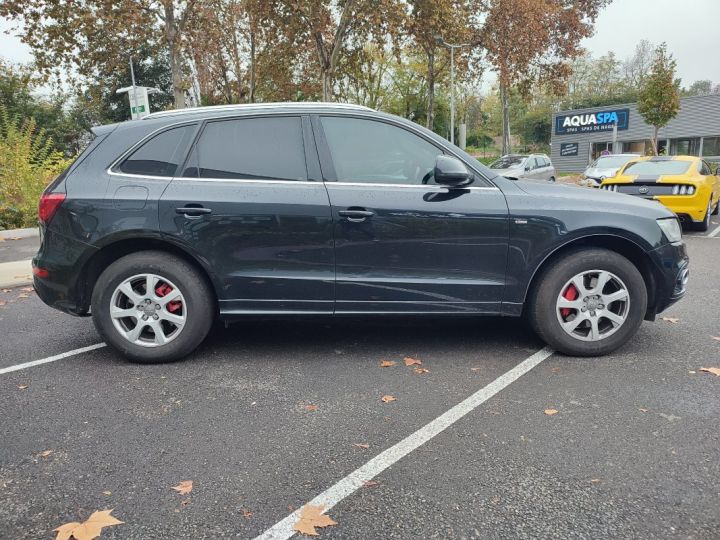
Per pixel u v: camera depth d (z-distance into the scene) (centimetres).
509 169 2034
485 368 397
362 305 402
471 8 2978
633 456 275
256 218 389
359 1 2170
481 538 219
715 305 558
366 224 391
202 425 315
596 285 408
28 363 418
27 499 246
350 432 305
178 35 2273
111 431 309
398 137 407
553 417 319
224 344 458
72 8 2131
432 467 269
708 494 244
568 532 222
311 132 404
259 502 243
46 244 398
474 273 401
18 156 1257
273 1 2281
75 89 2548
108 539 220
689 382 364
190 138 402
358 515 234
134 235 389
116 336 404
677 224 427
